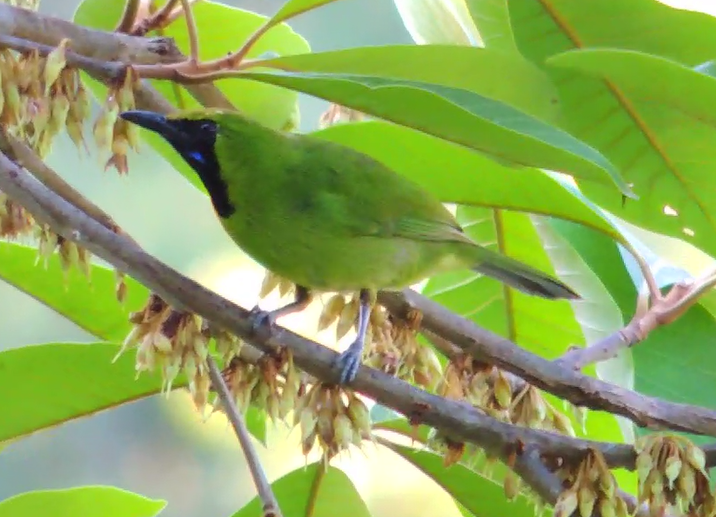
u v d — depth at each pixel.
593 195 6.80
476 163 6.74
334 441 5.19
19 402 6.40
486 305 7.95
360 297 6.30
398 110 5.29
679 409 5.55
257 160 6.55
